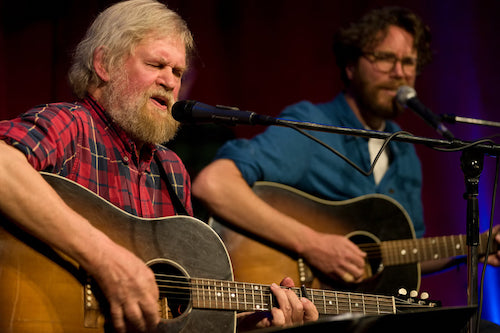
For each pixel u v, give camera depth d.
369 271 5.36
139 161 3.74
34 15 6.31
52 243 2.90
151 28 3.68
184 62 3.79
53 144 3.17
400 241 5.48
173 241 3.41
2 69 6.18
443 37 8.02
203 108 3.33
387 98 5.90
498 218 7.75
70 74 3.85
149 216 3.65
